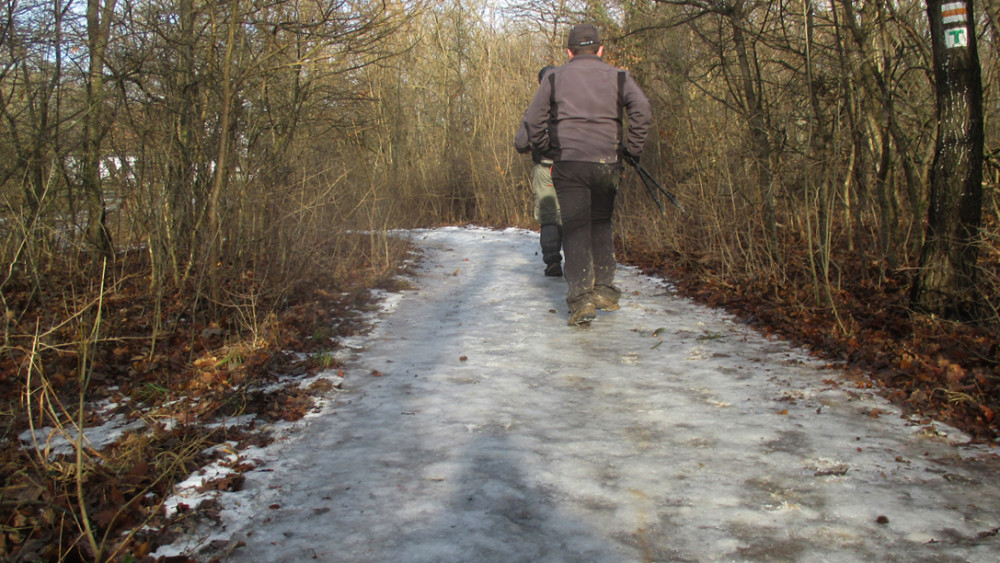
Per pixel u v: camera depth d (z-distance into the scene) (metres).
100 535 2.34
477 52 19.59
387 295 6.58
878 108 5.82
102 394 3.79
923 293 4.48
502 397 3.66
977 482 2.59
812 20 6.16
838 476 2.67
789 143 6.36
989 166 4.97
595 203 5.17
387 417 3.41
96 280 5.93
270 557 2.21
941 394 3.40
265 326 4.81
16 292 5.59
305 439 3.16
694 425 3.22
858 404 3.42
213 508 2.51
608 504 2.51
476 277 7.64
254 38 6.36
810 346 4.43
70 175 6.32
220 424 3.32
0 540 2.26
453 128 20.05
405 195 16.94
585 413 3.42
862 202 6.21
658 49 9.27
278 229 6.27
